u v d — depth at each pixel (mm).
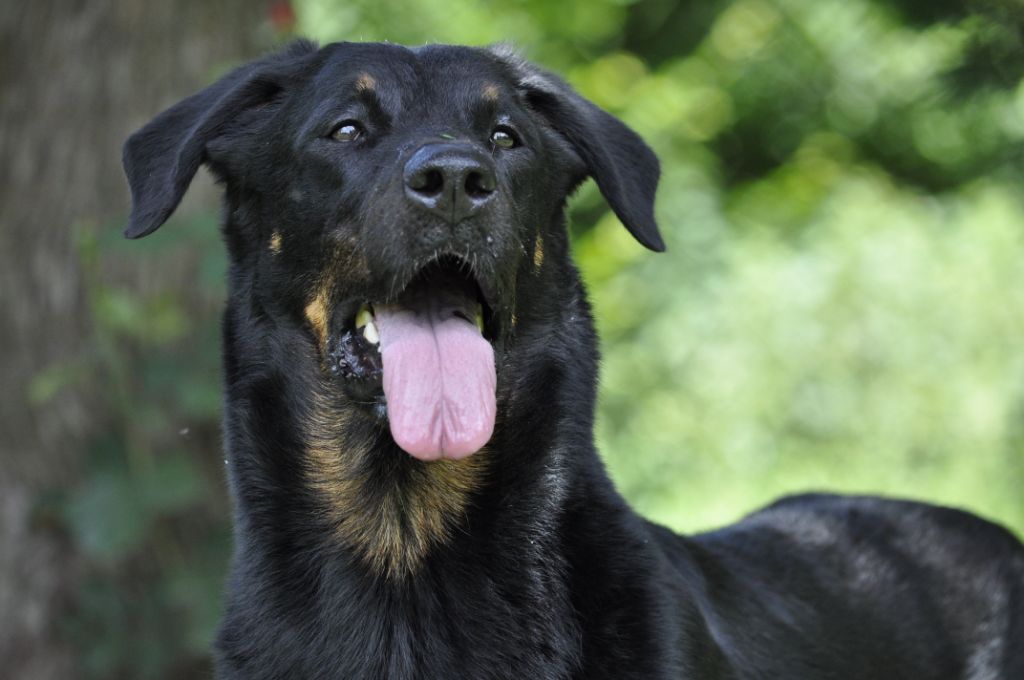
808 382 20406
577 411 6887
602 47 26266
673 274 22078
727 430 20406
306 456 6801
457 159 6137
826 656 7617
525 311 6801
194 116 7188
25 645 12062
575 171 7336
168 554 12141
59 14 12195
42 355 12156
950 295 20594
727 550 7957
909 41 23656
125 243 11227
